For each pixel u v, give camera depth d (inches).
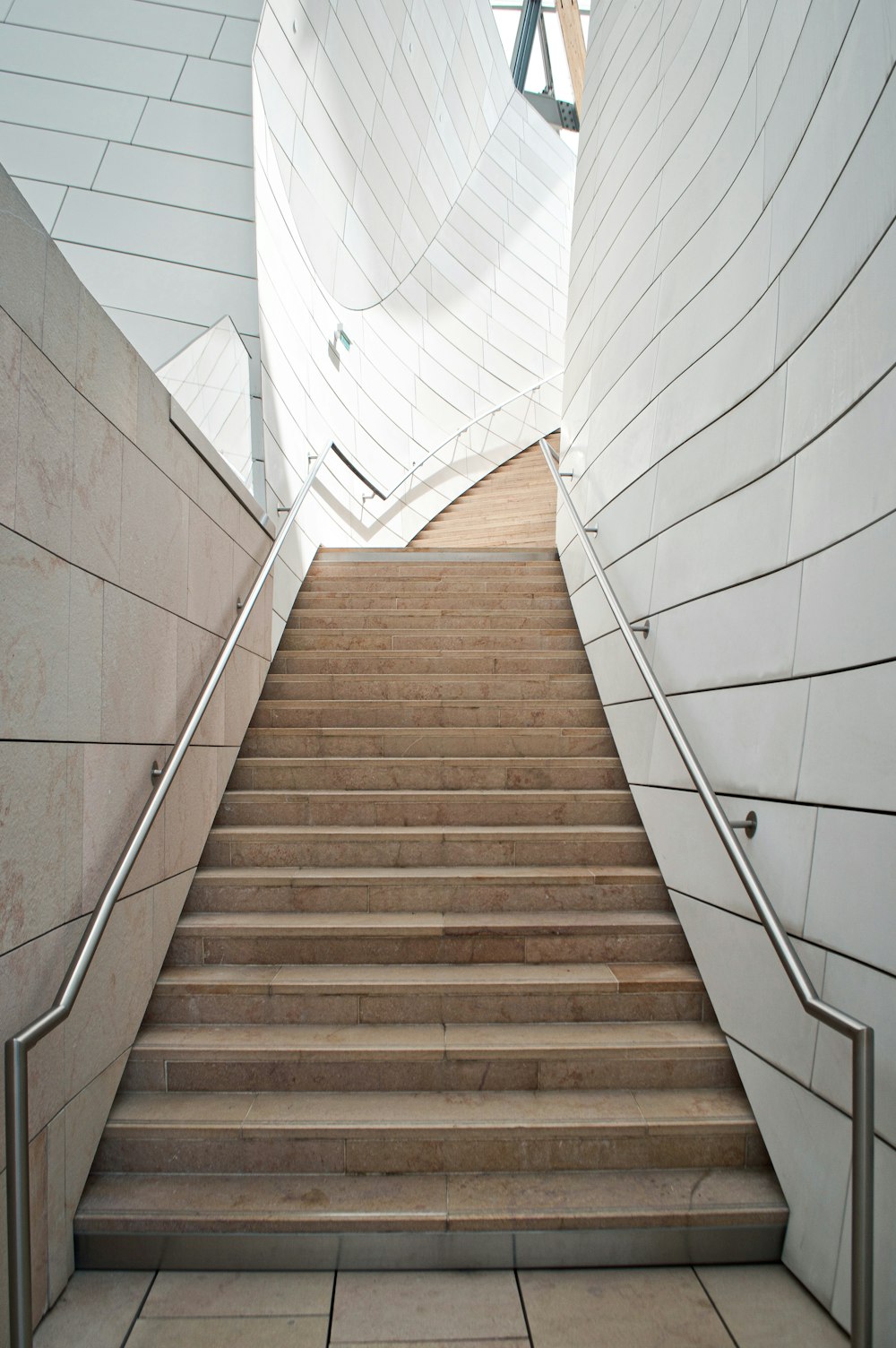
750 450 108.9
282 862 136.8
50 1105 79.7
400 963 119.3
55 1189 81.4
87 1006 89.0
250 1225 87.0
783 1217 88.9
